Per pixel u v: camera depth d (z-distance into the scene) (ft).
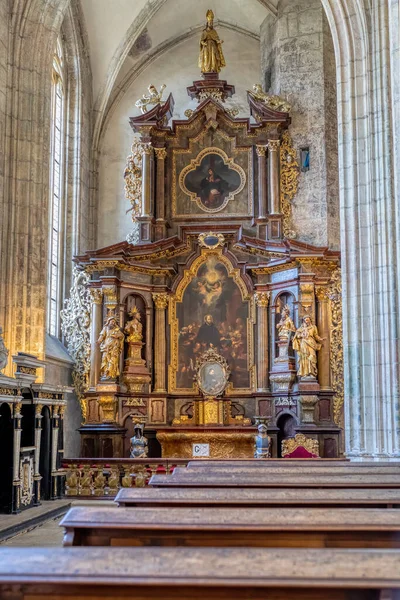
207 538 16.76
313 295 74.02
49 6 63.77
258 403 75.72
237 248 79.05
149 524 16.62
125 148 90.33
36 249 61.72
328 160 79.00
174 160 81.35
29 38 62.90
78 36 83.30
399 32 42.60
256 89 80.12
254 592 11.73
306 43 81.05
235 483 25.66
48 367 69.05
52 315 77.92
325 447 71.31
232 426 73.67
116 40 86.12
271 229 77.97
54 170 80.43
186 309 78.79
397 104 42.55
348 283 52.70
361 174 53.06
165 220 79.82
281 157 79.66
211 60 82.43
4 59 60.70
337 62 54.80
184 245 79.20
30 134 62.18
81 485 57.72
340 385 73.31
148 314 77.61
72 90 83.56
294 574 11.48
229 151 80.94
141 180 80.18
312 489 23.52
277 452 74.02
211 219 80.07
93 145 88.63
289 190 78.89
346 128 53.93
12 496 43.98
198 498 21.07
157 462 57.82
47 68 64.28
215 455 72.28
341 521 16.88
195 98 86.99
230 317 78.28
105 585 11.68
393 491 22.24
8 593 11.84
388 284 50.06
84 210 84.53
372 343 50.75
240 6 87.30
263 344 76.64
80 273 77.20
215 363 76.64
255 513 17.67
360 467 32.14
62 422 55.62
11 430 44.70
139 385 75.41
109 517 17.02
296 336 73.36
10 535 38.70
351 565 11.85
